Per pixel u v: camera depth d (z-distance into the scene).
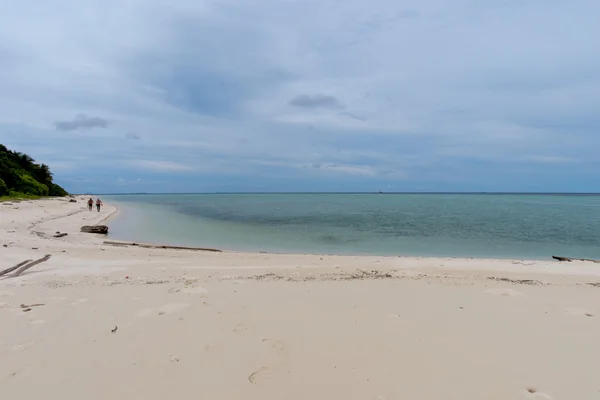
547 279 8.99
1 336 4.55
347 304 6.12
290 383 3.57
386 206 67.19
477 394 3.44
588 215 42.03
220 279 8.21
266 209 56.75
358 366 3.93
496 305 6.16
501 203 81.44
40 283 7.55
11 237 14.96
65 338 4.51
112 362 3.91
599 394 3.46
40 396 3.27
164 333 4.71
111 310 5.61
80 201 69.81
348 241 20.84
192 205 72.50
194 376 3.67
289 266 10.86
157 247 15.75
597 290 7.45
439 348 4.40
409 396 3.39
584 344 4.56
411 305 6.11
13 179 65.38
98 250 13.15
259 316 5.43
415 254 16.61
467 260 13.11
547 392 3.49
